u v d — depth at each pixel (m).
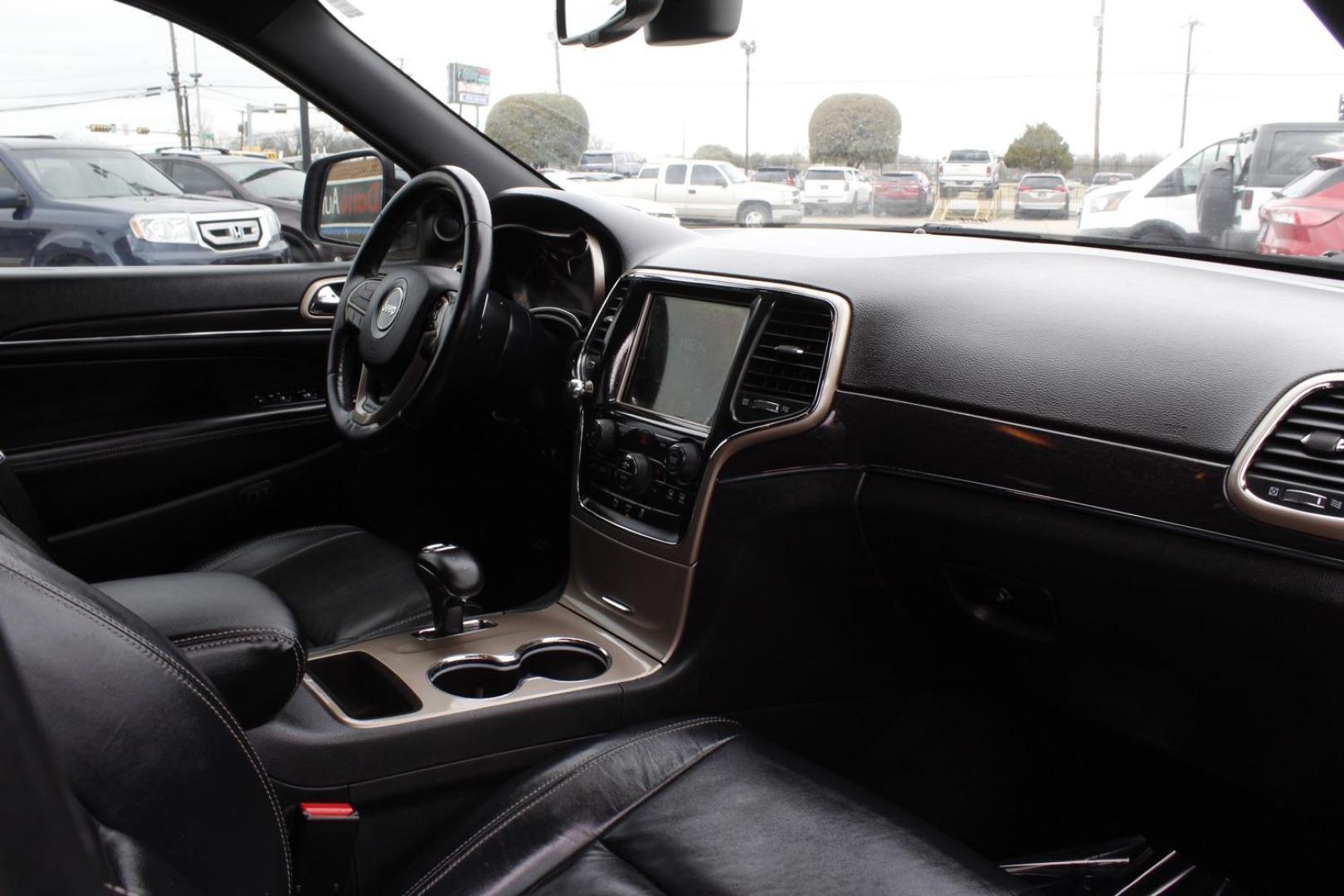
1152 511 1.21
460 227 2.00
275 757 1.23
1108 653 1.36
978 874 1.00
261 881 0.65
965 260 1.54
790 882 1.00
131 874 0.49
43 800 0.35
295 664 0.94
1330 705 1.15
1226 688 1.24
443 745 1.32
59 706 0.57
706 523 1.50
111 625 0.61
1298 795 1.26
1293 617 1.12
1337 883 1.42
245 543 1.94
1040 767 1.73
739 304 1.55
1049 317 1.34
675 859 1.03
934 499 1.41
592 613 1.67
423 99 2.12
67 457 1.98
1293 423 1.10
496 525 2.09
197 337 2.13
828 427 1.45
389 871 1.33
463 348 1.64
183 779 0.60
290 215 2.42
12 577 0.58
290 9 1.98
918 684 1.74
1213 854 1.55
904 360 1.40
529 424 1.86
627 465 1.59
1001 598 1.44
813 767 1.18
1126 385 1.23
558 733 1.41
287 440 2.23
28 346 1.96
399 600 1.65
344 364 1.86
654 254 1.80
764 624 1.57
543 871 1.04
